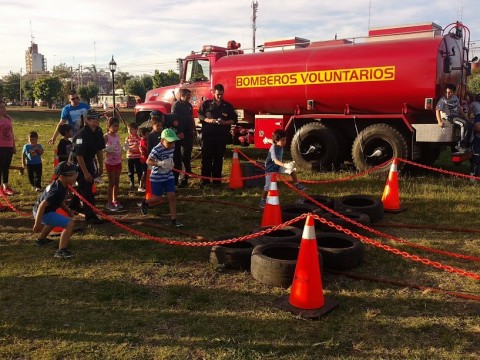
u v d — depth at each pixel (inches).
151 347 135.8
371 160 406.0
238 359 128.3
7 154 335.3
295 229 224.1
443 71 376.2
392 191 288.4
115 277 188.4
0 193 291.3
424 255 213.0
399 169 389.7
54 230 248.1
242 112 483.2
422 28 386.0
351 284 181.6
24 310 159.6
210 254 203.8
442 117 366.3
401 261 205.2
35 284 181.6
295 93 431.8
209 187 368.2
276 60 441.7
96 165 279.1
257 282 183.8
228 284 182.2
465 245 226.8
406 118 387.5
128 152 360.5
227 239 214.8
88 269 197.2
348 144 438.6
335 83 407.5
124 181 402.0
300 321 150.9
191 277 189.5
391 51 382.3
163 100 566.3
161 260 207.6
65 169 212.2
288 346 135.3
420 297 168.4
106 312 158.2
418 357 129.1
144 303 165.5
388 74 381.7
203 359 129.3
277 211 248.4
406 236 241.6
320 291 157.5
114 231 252.7
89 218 267.3
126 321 151.7
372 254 214.1
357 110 410.6
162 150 255.8
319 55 418.3
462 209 289.9
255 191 352.2
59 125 319.9
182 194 345.1
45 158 540.4
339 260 191.9
